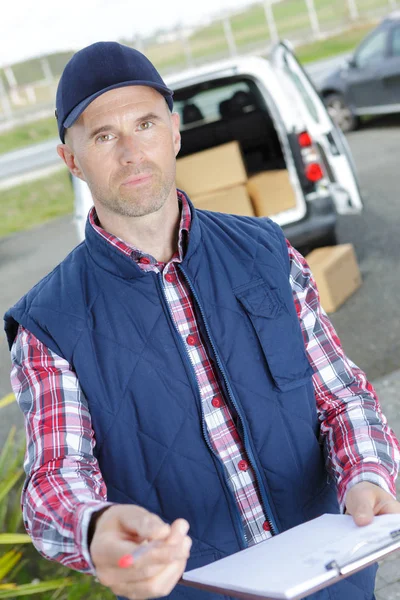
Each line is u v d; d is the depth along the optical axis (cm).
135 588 103
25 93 5012
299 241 529
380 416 149
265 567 115
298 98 519
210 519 143
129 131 138
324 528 127
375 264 557
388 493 131
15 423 481
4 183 1961
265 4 3972
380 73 1078
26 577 304
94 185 141
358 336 455
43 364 142
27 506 131
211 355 144
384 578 256
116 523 112
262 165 595
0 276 940
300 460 146
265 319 146
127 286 143
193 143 603
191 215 148
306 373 147
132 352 142
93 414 142
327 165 523
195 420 142
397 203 705
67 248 1017
